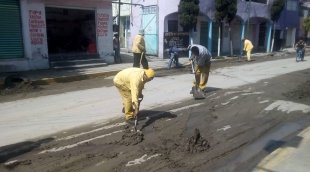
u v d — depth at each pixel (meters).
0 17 10.54
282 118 6.10
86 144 4.65
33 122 5.72
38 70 11.51
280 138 5.02
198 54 7.64
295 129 5.46
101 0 13.12
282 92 8.44
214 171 3.87
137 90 5.01
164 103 7.15
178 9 16.55
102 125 5.54
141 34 10.44
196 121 5.82
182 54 18.14
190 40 17.56
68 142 4.73
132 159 4.16
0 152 4.34
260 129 5.45
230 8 17.70
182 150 4.48
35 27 11.40
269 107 6.87
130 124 5.59
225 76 11.44
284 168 3.88
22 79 9.03
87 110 6.55
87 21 14.74
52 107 6.79
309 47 30.66
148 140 4.84
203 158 4.23
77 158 4.16
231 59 18.47
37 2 11.30
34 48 11.48
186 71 12.76
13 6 10.80
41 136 4.98
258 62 16.75
